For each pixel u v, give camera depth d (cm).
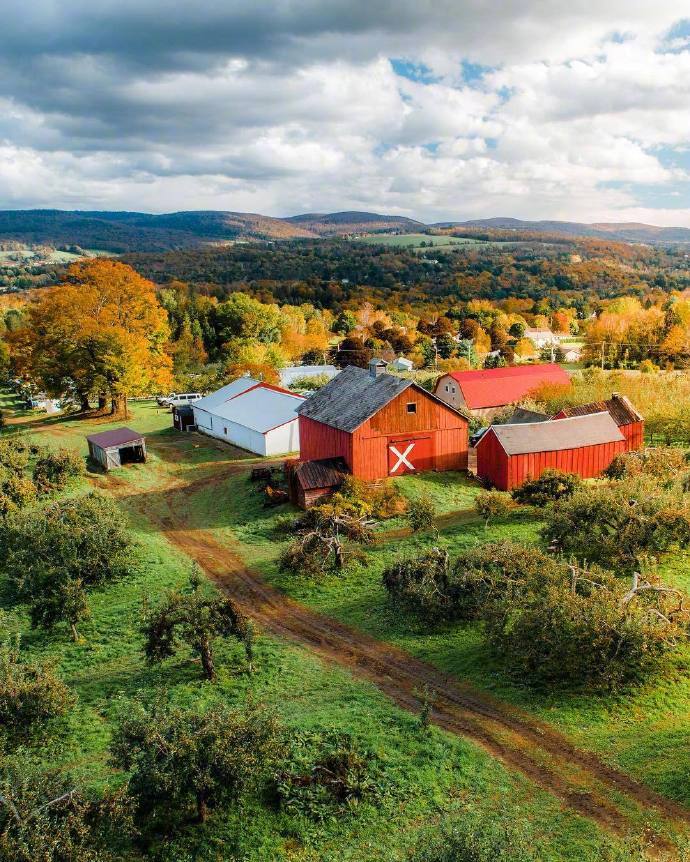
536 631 2564
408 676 2697
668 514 3409
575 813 1844
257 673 2773
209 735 1873
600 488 3891
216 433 7469
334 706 2464
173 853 1769
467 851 1514
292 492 5003
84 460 6150
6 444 6072
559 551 3581
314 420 5688
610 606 2564
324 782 1969
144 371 8212
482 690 2530
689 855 1602
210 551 4319
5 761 1839
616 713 2295
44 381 8156
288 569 3809
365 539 4106
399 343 16088
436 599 3072
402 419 5262
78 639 3192
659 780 1953
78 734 2403
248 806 1919
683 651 2605
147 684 2747
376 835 1794
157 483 5906
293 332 16000
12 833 1568
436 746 2150
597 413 5466
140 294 8369
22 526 3656
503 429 5109
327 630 3167
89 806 1714
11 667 2377
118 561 3584
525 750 2148
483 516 4328
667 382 7588
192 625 2731
